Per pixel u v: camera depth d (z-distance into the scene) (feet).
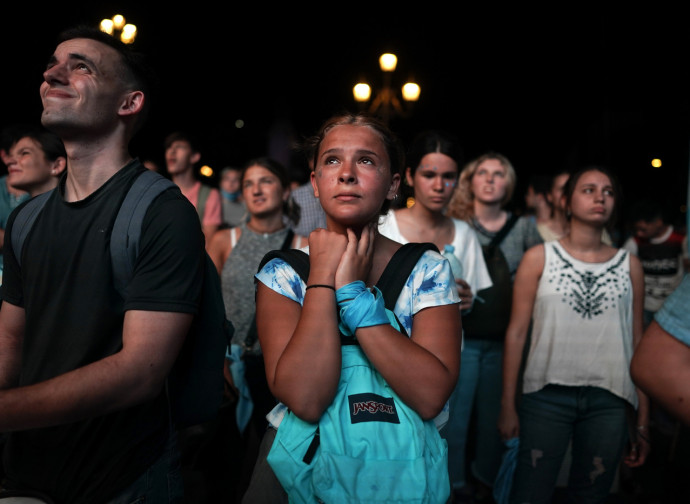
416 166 9.87
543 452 8.73
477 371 10.85
